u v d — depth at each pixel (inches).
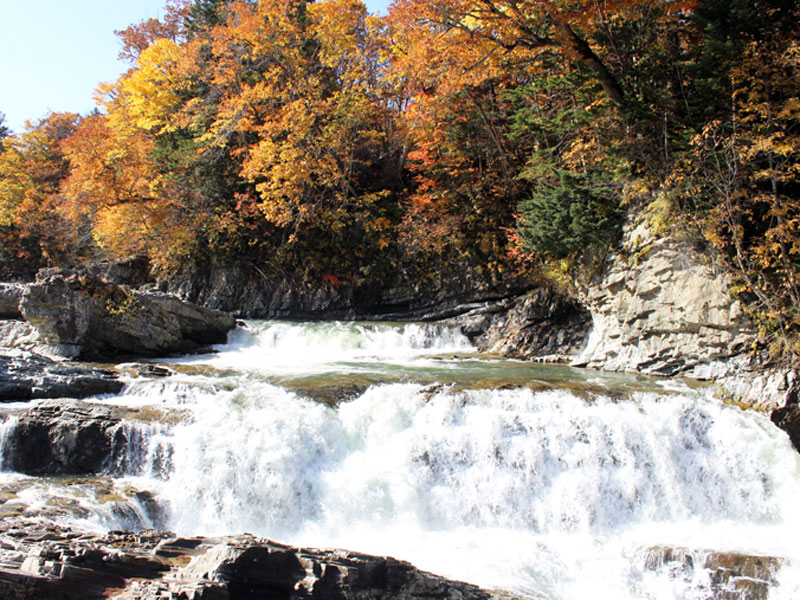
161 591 298.2
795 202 684.1
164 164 1435.8
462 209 1201.4
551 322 989.8
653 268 772.0
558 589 423.8
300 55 1393.9
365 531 498.0
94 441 525.7
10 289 916.0
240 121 1320.1
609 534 516.7
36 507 419.8
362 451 561.0
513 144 1152.8
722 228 712.4
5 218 1723.7
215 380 665.6
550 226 865.5
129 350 866.8
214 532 480.1
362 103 1310.3
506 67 1007.0
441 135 1197.1
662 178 764.6
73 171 1402.6
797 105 677.9
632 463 565.3
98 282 839.7
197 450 510.6
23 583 294.2
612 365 824.3
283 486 509.4
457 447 559.5
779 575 430.3
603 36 830.5
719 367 716.0
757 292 679.7
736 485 578.2
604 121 848.9
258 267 1353.3
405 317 1232.2
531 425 580.1
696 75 776.9
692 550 459.2
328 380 672.4
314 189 1333.7
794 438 619.2
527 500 541.3
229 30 1408.7
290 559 339.6
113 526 428.1
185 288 1382.9
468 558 454.6
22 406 572.7
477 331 1095.0
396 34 1123.9
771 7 743.1
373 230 1277.1
